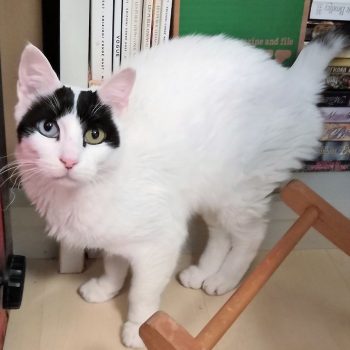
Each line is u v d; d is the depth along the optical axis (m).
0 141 0.89
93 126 0.75
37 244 1.23
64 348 1.03
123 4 0.98
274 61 1.04
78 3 0.95
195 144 0.92
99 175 0.79
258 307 1.16
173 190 0.93
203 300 1.17
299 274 1.27
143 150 0.86
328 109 1.22
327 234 1.09
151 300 1.00
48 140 0.73
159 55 0.97
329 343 1.08
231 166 0.97
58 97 0.75
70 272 1.21
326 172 1.33
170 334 0.75
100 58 1.02
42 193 0.85
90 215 0.85
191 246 1.30
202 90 0.93
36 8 1.02
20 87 0.76
